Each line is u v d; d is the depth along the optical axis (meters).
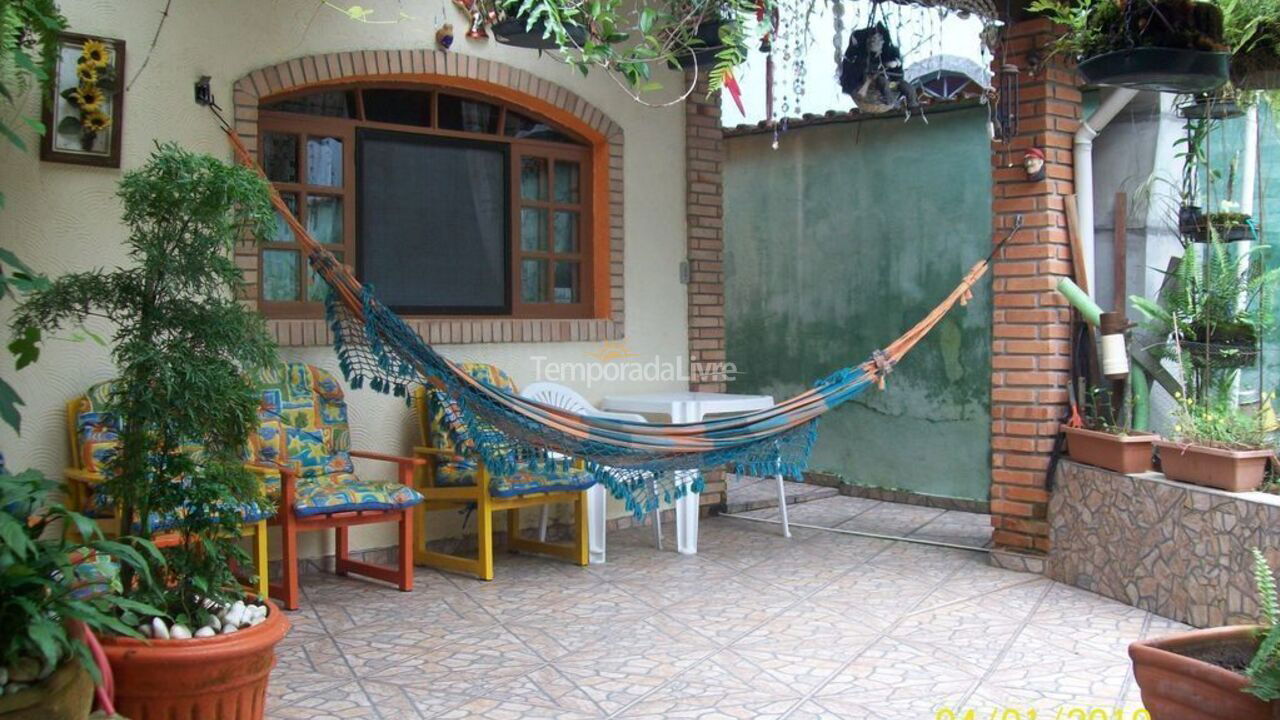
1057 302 5.50
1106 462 5.05
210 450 3.23
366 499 4.80
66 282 3.11
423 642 4.27
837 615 4.69
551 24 4.03
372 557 5.58
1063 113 5.57
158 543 3.88
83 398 4.57
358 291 4.41
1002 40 5.59
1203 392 5.01
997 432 5.67
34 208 4.59
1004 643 4.28
